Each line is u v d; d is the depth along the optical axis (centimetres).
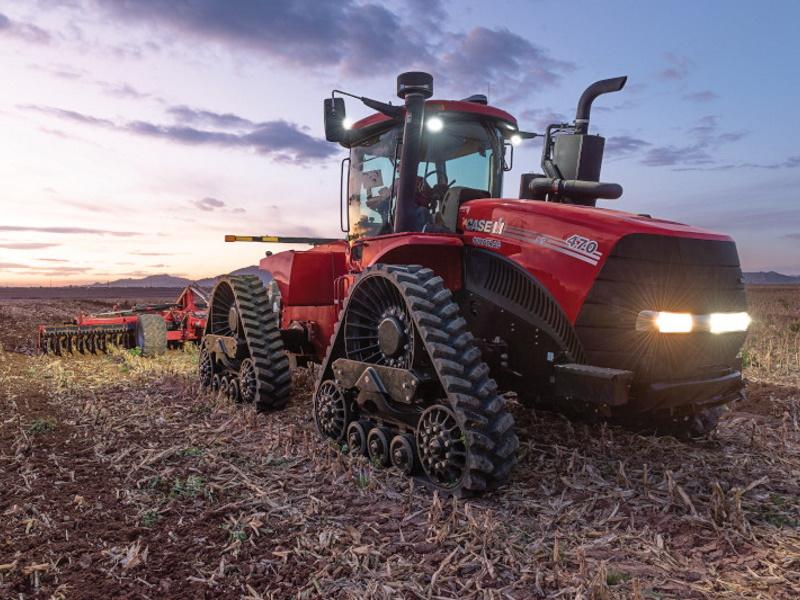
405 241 451
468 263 474
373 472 428
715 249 418
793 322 1314
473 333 470
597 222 404
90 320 1136
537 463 440
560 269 409
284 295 639
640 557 307
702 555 309
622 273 390
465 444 374
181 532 337
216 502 381
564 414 511
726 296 422
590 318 394
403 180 481
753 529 334
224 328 735
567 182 474
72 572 291
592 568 296
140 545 317
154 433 541
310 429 553
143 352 1027
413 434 431
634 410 419
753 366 851
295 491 400
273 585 282
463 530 334
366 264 532
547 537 329
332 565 298
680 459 450
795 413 598
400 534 332
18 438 502
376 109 495
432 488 399
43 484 403
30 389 739
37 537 325
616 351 394
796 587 277
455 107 514
